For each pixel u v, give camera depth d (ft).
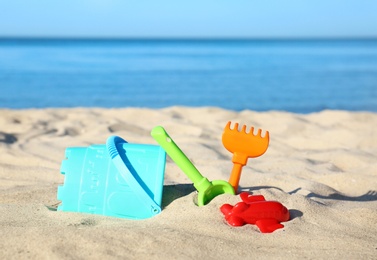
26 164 5.59
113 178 3.73
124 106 13.39
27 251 2.96
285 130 7.80
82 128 7.57
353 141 7.02
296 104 13.94
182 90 17.06
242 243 3.17
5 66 26.07
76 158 3.87
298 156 6.08
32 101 13.92
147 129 7.57
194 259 2.93
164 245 3.04
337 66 28.91
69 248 2.97
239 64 30.99
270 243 3.19
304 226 3.40
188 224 3.36
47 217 3.63
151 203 3.59
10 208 3.84
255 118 8.79
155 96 15.53
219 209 3.52
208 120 8.56
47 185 4.70
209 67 28.02
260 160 5.82
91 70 24.45
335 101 14.53
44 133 7.19
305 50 62.28
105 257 2.90
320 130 7.71
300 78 21.35
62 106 13.14
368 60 35.37
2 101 13.87
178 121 8.14
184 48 71.92
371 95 15.81
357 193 4.82
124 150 3.78
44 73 22.17
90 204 3.76
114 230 3.17
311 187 4.72
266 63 32.04
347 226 3.48
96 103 13.85
